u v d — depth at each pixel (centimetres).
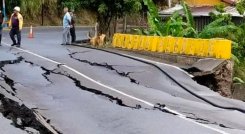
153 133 927
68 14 2508
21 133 855
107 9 2719
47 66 1688
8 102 1108
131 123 998
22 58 1853
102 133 919
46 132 891
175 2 4619
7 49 2145
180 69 1795
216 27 2398
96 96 1265
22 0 4291
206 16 3088
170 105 1209
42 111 1075
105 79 1522
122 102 1205
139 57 2036
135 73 1666
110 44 2514
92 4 2767
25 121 956
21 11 4309
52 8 4731
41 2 4478
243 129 1023
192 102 1287
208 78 1797
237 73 2248
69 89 1338
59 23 4788
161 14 3253
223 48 1867
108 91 1333
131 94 1313
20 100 1145
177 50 2045
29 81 1419
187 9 2617
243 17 2881
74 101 1194
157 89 1466
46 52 2080
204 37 2402
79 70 1644
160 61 1959
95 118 1033
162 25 2575
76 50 2202
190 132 942
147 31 2633
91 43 2545
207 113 1159
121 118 1038
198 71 1792
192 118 1082
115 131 936
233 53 2533
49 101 1180
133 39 2286
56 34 3456
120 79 1545
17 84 1366
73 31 2547
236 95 1930
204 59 1883
